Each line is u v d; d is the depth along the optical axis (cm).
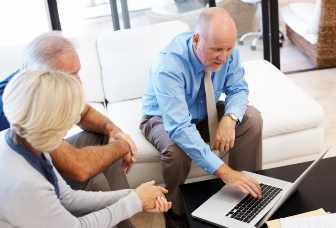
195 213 181
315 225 159
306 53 411
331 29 391
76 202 172
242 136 233
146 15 382
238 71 241
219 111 247
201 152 206
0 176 139
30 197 138
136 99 288
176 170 222
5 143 142
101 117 219
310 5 399
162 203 172
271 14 391
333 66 408
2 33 347
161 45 284
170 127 215
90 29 377
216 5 385
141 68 283
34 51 176
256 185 189
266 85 288
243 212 179
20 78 132
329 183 192
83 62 284
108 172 206
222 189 196
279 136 252
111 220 161
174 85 215
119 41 283
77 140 214
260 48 406
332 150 290
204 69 226
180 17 385
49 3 355
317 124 253
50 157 170
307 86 380
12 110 131
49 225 144
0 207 139
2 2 338
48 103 129
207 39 205
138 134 248
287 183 194
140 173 241
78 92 134
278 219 168
